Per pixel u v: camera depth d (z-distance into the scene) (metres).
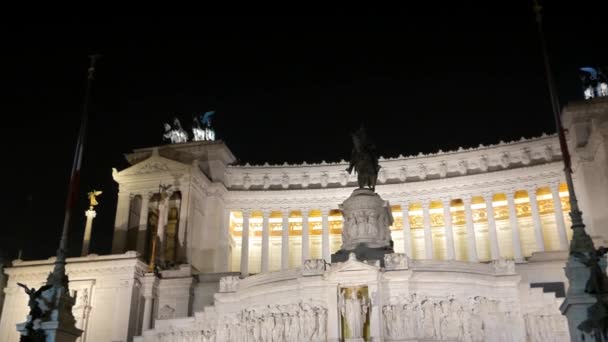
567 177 30.06
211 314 48.44
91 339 57.28
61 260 33.84
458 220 87.94
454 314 42.34
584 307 25.83
